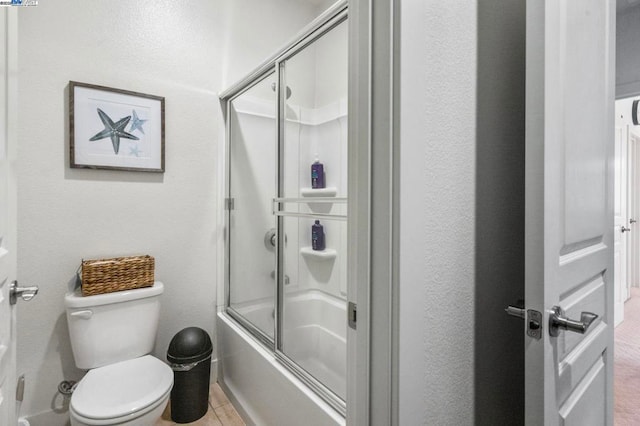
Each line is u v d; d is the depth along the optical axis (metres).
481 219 0.83
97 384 1.44
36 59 1.69
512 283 0.95
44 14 1.71
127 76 1.94
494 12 0.88
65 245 1.77
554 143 0.74
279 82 1.89
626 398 2.02
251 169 2.12
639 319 3.30
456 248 0.75
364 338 0.67
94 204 1.85
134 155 1.95
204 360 1.88
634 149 4.43
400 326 0.61
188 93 2.14
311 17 2.66
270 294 1.95
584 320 0.80
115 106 1.89
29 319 1.69
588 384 0.96
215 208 2.26
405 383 0.62
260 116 2.04
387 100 0.62
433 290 0.69
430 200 0.68
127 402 1.33
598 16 1.01
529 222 0.72
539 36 0.71
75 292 1.71
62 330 1.76
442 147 0.71
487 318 0.86
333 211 1.83
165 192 2.07
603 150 1.06
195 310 2.18
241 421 1.84
